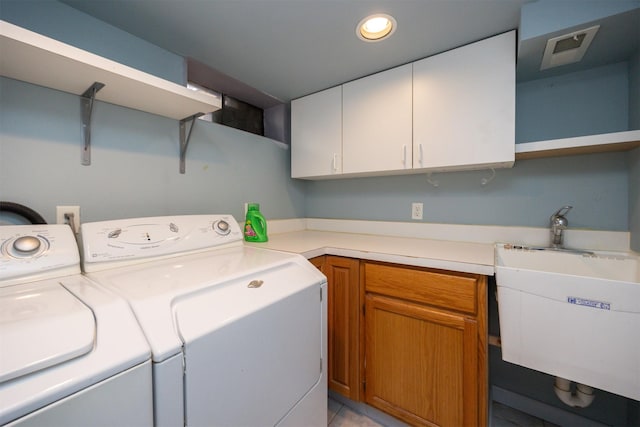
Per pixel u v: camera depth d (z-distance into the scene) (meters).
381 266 1.29
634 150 1.16
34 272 0.76
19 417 0.39
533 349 0.94
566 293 0.87
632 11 0.92
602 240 1.27
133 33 1.24
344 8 1.09
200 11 1.10
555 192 1.38
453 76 1.34
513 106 1.21
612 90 1.26
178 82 1.41
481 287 1.07
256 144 1.90
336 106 1.76
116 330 0.54
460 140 1.33
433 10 1.09
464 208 1.63
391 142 1.53
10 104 0.93
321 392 1.05
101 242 0.92
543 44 1.11
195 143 1.52
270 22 1.17
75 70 0.87
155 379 0.54
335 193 2.18
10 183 0.94
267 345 0.79
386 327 1.28
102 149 1.15
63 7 1.06
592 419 1.30
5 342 0.44
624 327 0.80
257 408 0.76
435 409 1.17
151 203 1.32
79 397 0.44
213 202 1.62
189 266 0.95
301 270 1.06
